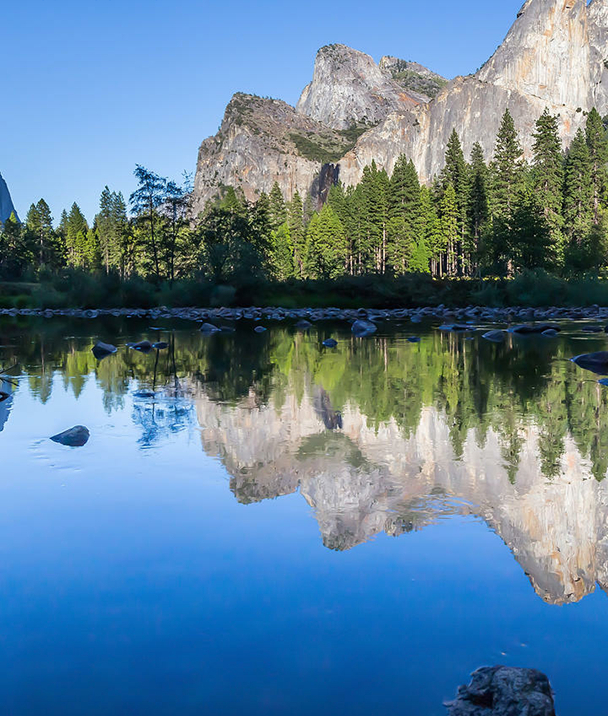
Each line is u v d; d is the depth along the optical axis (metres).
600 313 31.73
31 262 83.62
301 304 42.47
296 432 5.97
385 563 3.02
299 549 3.19
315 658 2.23
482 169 80.19
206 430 6.07
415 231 83.12
